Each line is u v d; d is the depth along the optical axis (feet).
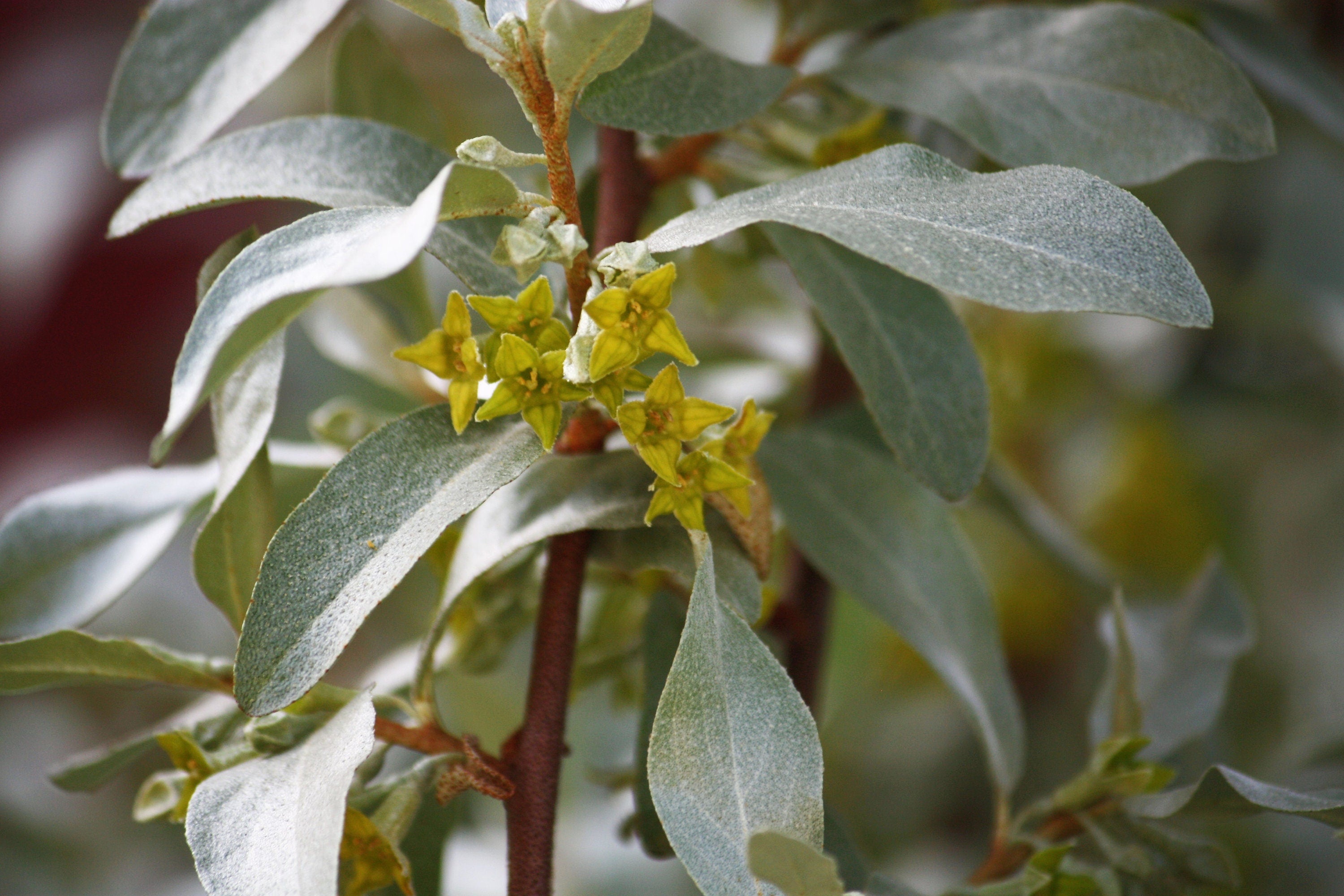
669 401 1.15
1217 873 1.24
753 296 1.60
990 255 1.12
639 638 1.35
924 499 1.34
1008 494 1.48
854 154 1.31
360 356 1.38
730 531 1.20
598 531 1.20
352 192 1.20
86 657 1.19
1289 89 1.43
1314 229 1.69
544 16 1.12
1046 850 1.22
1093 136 1.27
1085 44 1.28
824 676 1.56
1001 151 1.28
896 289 1.25
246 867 1.11
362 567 1.13
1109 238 1.13
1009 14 1.30
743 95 1.23
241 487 1.21
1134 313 1.11
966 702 1.30
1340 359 1.77
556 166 1.14
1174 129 1.26
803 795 1.13
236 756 1.18
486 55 1.14
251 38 1.26
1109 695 1.36
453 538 1.24
